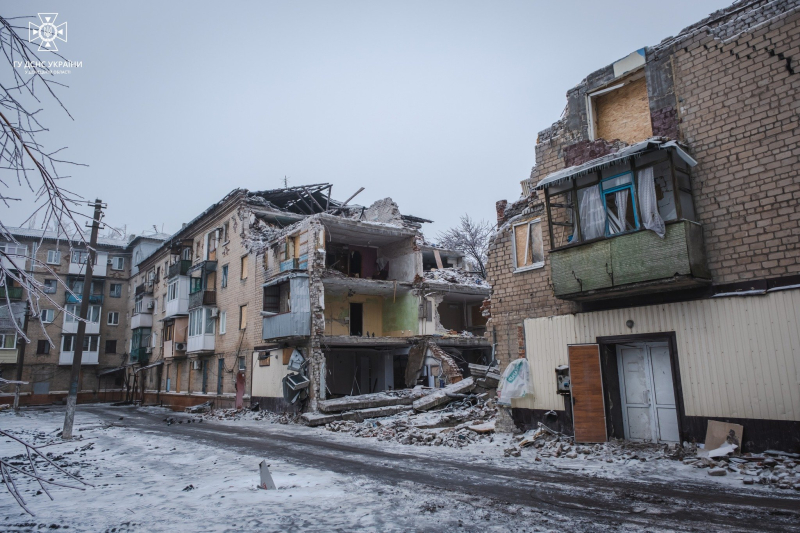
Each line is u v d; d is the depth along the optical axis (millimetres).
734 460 8891
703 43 11078
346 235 25812
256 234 28891
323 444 13820
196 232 35812
